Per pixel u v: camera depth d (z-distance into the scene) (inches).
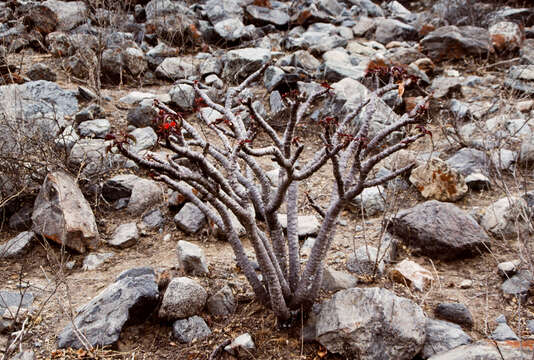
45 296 115.3
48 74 217.0
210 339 102.0
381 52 266.5
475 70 248.2
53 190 135.6
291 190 104.5
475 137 186.9
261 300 102.7
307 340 100.7
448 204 136.8
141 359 97.5
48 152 149.7
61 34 245.9
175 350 99.9
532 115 191.6
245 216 85.9
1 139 152.8
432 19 306.5
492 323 107.0
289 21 313.4
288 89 222.1
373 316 94.7
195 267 120.0
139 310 104.2
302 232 140.4
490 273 123.6
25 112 175.6
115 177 158.4
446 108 210.5
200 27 284.2
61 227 130.0
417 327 95.7
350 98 202.8
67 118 188.4
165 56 252.2
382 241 136.6
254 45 274.8
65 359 96.1
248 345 98.0
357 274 123.3
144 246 137.3
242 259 99.6
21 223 140.4
